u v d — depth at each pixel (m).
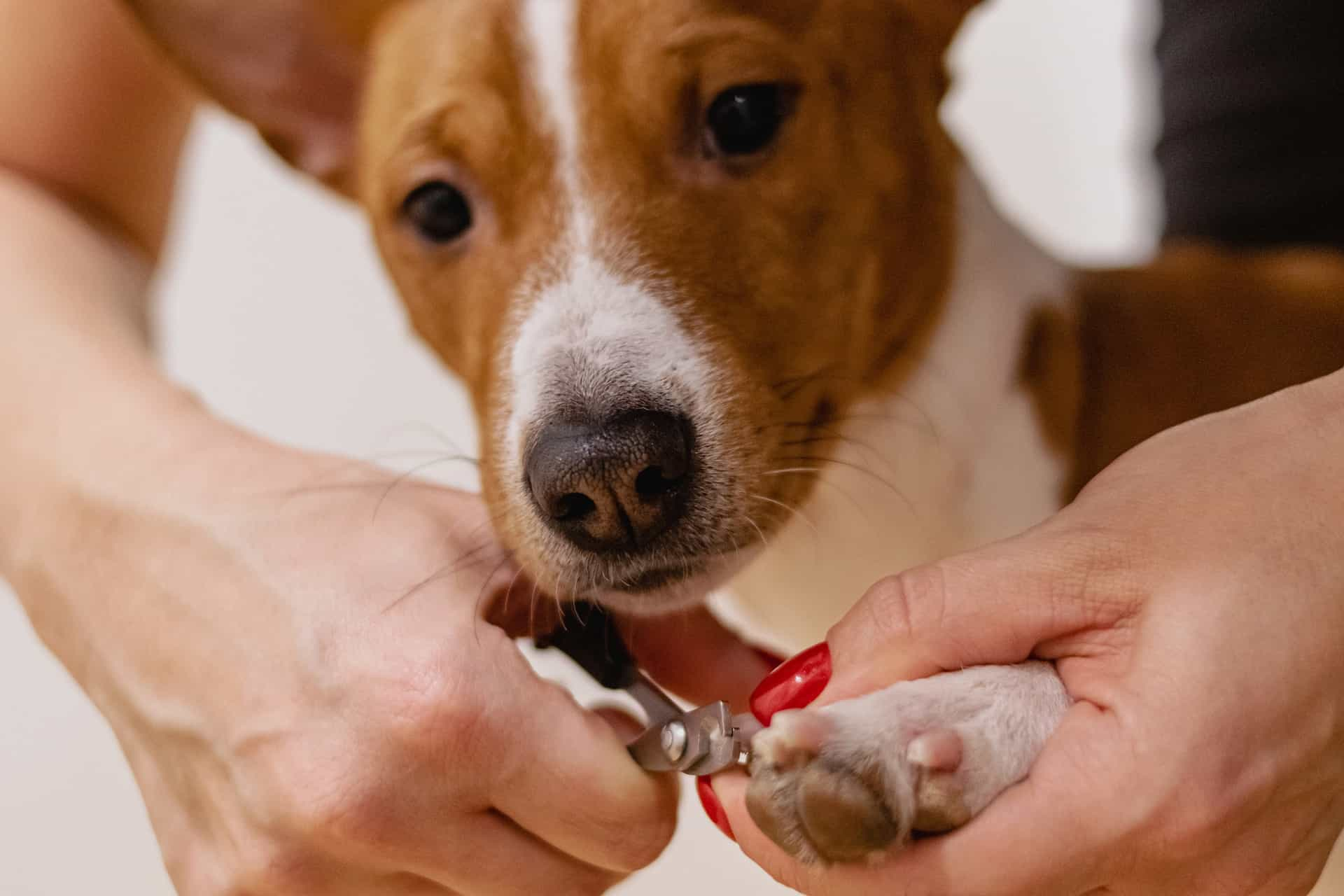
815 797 0.30
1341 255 0.48
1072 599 0.31
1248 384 0.44
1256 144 0.49
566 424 0.35
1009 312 0.42
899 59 0.41
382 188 0.41
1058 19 0.71
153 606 0.35
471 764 0.32
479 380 0.39
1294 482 0.31
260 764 0.33
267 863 0.33
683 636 0.37
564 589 0.36
